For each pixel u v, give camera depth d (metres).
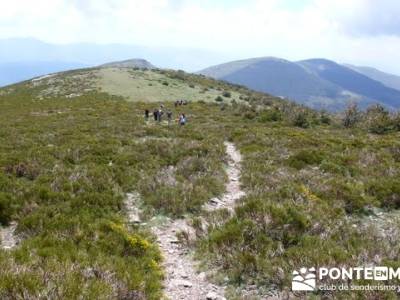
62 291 5.80
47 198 10.62
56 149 17.16
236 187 13.95
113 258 7.39
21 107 58.47
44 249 7.39
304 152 17.83
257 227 8.73
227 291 6.89
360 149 20.91
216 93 87.25
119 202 10.88
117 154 17.08
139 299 6.30
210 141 22.97
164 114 46.62
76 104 58.19
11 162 13.92
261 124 38.28
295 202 10.59
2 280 5.89
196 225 9.59
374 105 43.09
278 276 7.05
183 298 6.67
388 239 8.74
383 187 12.60
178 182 12.97
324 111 48.81
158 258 8.00
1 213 9.45
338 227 9.19
